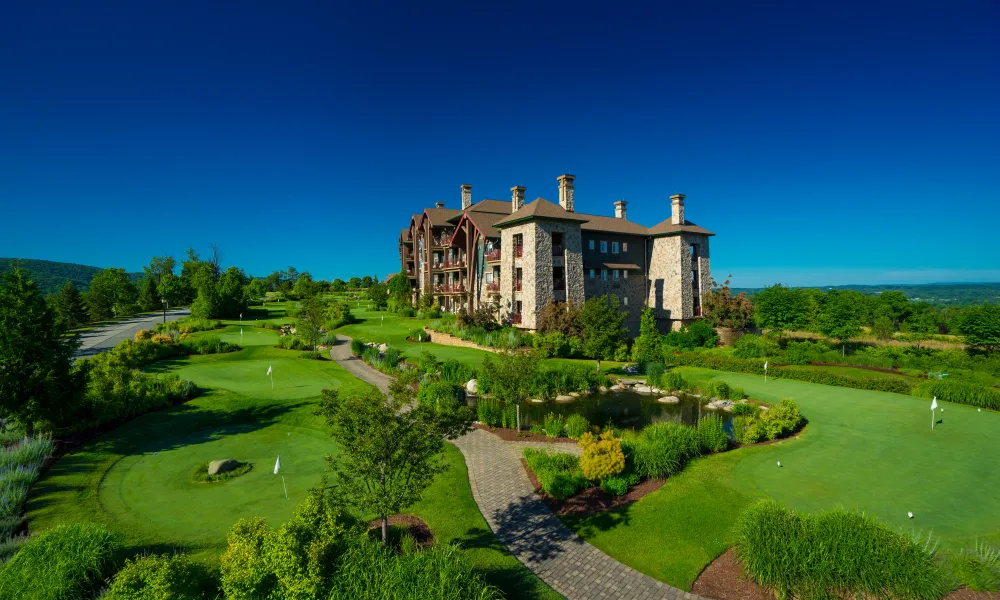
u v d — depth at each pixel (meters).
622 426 24.34
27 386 18.33
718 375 34.97
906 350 43.53
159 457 18.23
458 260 60.53
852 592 10.12
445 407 12.35
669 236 54.44
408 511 14.23
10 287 18.36
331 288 137.62
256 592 9.12
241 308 70.31
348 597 8.94
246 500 14.63
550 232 45.97
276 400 25.52
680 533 13.15
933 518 13.62
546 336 40.84
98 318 72.44
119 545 11.10
